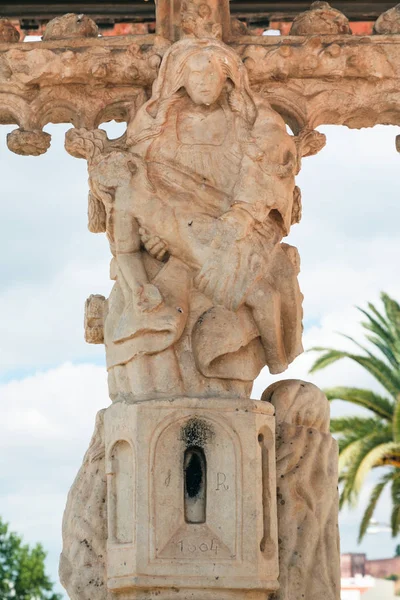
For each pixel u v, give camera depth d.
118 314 7.18
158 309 7.03
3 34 7.67
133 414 6.89
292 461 7.16
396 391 16.62
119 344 7.08
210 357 7.01
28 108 7.57
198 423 6.90
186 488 6.88
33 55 7.54
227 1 7.64
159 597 6.75
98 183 7.28
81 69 7.52
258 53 7.56
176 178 7.28
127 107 7.62
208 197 7.25
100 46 7.57
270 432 7.02
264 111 7.39
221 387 7.05
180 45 7.39
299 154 7.52
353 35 7.64
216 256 7.14
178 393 6.98
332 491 7.21
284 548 7.03
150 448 6.85
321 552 7.08
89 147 7.43
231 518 6.81
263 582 6.78
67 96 7.60
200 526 6.82
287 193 7.31
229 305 7.12
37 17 8.52
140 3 8.50
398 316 16.80
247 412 6.93
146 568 6.72
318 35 7.61
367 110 7.67
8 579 20.73
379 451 16.20
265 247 7.24
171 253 7.21
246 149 7.28
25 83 7.54
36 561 20.91
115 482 6.98
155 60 7.50
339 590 7.10
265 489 6.95
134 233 7.23
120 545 6.84
